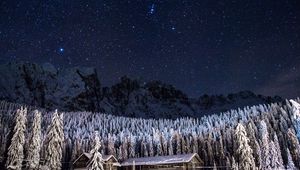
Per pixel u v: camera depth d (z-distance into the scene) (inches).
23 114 2220.7
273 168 2923.2
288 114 5088.6
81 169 2987.2
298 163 3467.0
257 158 3257.9
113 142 4429.1
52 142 2224.4
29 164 2198.6
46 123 6338.6
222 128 5123.0
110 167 3085.6
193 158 3080.7
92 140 4507.9
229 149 4079.7
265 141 3061.0
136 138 5054.1
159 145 4284.0
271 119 5068.9
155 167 3100.4
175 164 2992.1
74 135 5546.3
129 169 3255.4
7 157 2124.8
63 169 3826.3
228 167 3447.3
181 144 4421.8
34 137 2266.2
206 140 4328.3
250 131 3816.4
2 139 2878.9
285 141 3934.5
